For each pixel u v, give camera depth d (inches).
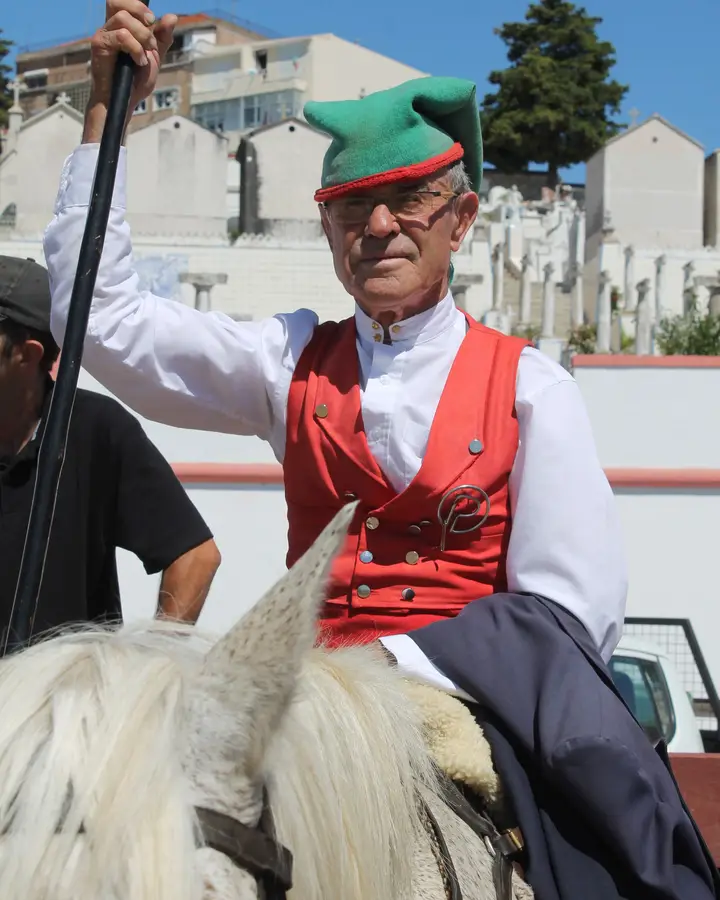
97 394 99.0
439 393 77.7
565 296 1048.2
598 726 65.4
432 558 74.9
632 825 64.0
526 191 1721.2
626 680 203.0
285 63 2078.0
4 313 92.2
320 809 51.9
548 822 66.5
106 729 46.1
